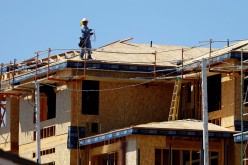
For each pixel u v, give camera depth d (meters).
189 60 106.56
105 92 106.88
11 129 120.06
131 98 107.75
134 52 111.31
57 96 108.44
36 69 108.38
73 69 104.44
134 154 95.44
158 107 108.50
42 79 106.25
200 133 95.31
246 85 98.69
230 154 96.69
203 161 91.75
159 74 106.12
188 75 102.62
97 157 103.00
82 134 105.38
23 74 111.31
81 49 104.69
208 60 98.62
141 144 95.31
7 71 117.12
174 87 104.69
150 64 105.88
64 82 106.69
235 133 96.06
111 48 112.31
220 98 100.88
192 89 105.19
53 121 109.06
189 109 105.69
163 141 96.12
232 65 96.69
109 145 99.50
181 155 96.31
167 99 108.81
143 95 108.12
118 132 97.06
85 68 103.94
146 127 95.12
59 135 107.38
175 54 112.44
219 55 97.44
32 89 113.12
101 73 105.00
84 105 106.06
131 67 105.38
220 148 96.81
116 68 105.19
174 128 95.12
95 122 106.12
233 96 98.06
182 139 96.50
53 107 110.75
